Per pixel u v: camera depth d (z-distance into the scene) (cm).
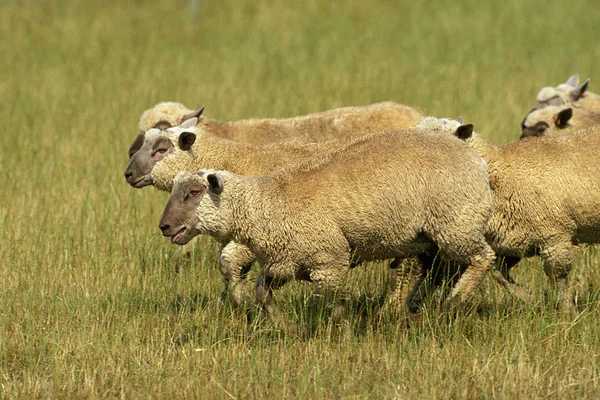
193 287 3225
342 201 2769
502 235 3097
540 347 2703
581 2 10094
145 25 9244
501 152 3094
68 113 5888
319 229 2780
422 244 2894
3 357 2812
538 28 8988
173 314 3103
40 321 2967
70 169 4631
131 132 5375
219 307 3075
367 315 2952
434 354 2688
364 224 2781
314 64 7706
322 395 2512
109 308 3055
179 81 6962
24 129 5456
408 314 2984
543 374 2578
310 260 2823
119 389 2617
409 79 6956
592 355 2673
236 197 2795
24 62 7625
